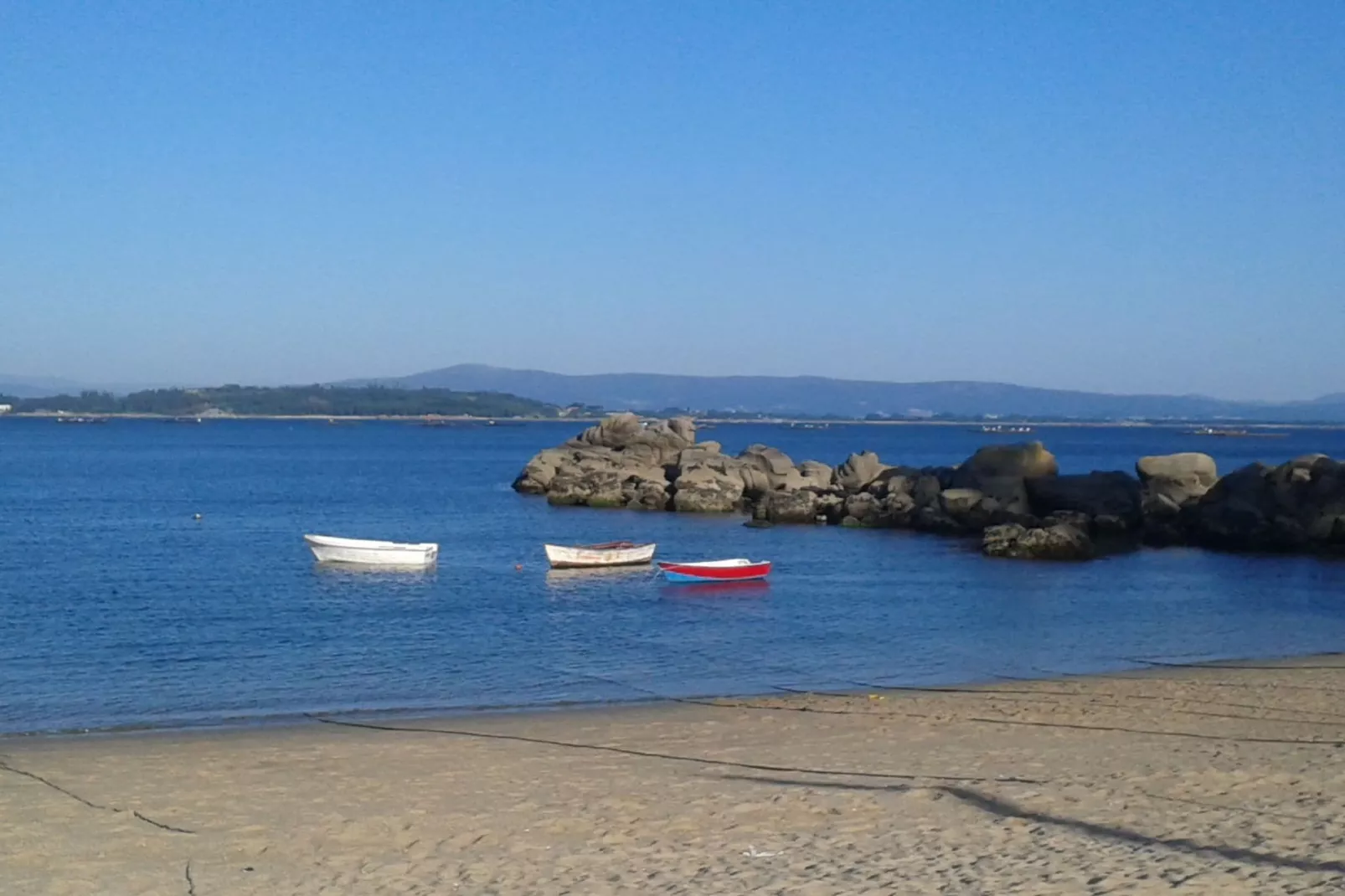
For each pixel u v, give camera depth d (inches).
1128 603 1680.6
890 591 1793.8
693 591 1792.6
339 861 545.0
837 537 2551.7
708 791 669.9
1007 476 2598.4
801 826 580.1
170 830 601.0
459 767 754.8
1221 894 439.2
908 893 464.1
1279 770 663.1
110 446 7440.9
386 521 2878.9
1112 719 892.0
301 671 1188.5
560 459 3777.1
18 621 1485.0
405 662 1240.2
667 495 3166.8
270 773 738.2
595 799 658.2
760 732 867.4
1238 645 1346.0
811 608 1632.6
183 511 3090.6
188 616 1528.1
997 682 1118.4
